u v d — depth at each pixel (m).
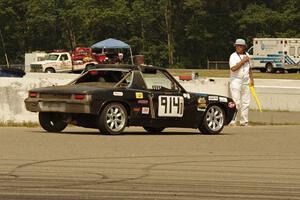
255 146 26.02
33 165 19.64
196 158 21.98
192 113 29.97
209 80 40.09
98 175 18.22
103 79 29.12
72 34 171.12
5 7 172.75
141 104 28.36
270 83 76.44
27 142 25.12
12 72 57.44
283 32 168.50
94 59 121.38
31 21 170.12
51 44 174.88
